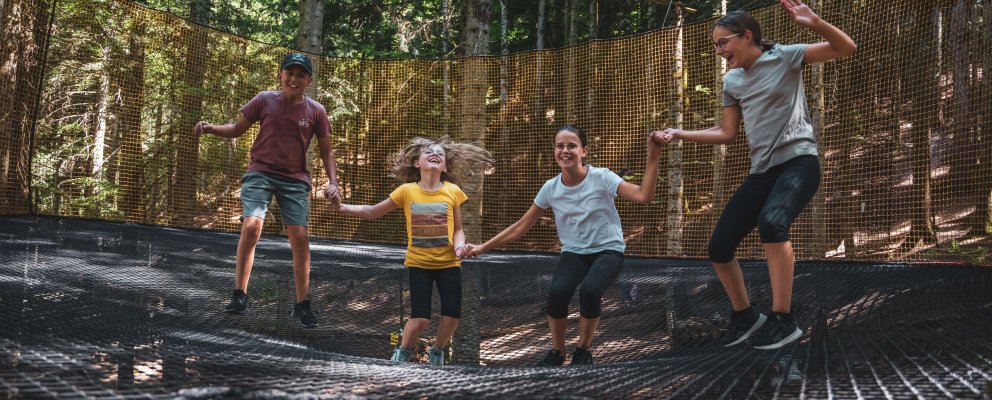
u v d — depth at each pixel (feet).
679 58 27.78
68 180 30.14
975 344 7.65
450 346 15.55
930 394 5.09
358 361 8.13
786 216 8.61
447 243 12.13
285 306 14.48
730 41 9.39
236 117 27.48
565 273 11.46
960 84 21.48
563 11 58.54
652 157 10.41
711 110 30.89
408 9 53.78
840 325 10.32
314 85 29.27
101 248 17.47
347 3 51.26
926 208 23.50
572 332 16.34
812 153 9.14
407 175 12.92
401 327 14.70
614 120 28.81
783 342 8.57
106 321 9.73
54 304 10.60
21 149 22.00
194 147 26.81
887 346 8.05
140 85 26.68
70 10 26.73
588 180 11.66
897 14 22.39
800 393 5.55
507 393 5.40
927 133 22.67
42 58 22.63
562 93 29.43
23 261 14.40
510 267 20.02
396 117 30.12
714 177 28.25
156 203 26.63
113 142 29.58
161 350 6.92
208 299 13.84
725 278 9.39
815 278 15.16
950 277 14.05
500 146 29.99
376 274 18.37
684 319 13.46
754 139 9.39
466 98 28.78
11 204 21.63
